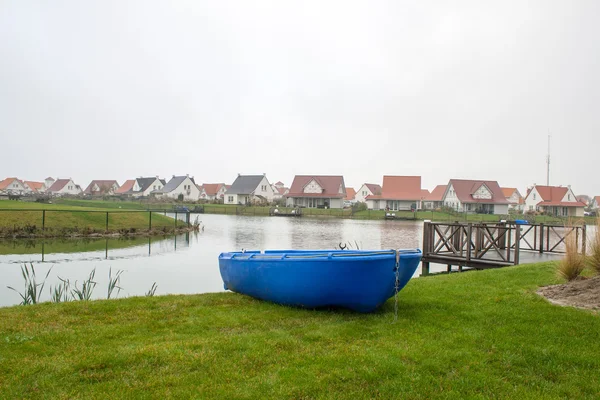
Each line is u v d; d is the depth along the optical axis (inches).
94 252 914.1
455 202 2984.7
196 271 697.6
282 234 1427.2
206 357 221.8
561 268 406.9
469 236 642.8
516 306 315.6
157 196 3705.7
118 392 185.9
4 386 188.9
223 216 2498.8
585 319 277.9
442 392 188.1
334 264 304.0
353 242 1197.1
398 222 2226.9
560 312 294.0
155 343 243.8
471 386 193.6
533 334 254.7
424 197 3762.3
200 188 4372.5
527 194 3368.6
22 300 482.0
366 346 241.1
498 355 226.1
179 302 348.2
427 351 230.8
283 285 331.3
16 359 218.1
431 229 693.3
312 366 212.2
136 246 1034.1
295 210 2691.9
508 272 466.6
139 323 286.2
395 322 287.1
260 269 348.5
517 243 581.9
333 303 316.5
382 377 201.9
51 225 1210.6
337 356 224.1
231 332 268.4
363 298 307.0
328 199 3129.9
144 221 1454.2
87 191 4719.5
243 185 3496.6
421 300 348.2
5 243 1026.1
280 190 5167.3
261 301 355.9
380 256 296.2
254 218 2372.0
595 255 393.1
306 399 182.5
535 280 414.6
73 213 1337.4
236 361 217.9
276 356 224.8
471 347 237.1
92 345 241.1
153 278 636.1
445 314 304.2
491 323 279.3
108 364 212.7
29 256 843.4
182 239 1218.6
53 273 665.6
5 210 1216.2
